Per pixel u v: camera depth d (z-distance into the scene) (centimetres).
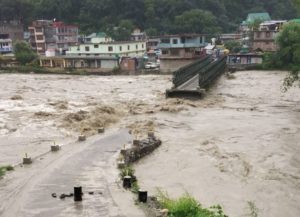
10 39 10306
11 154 2661
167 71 7625
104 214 1515
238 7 14238
